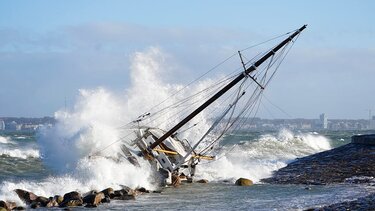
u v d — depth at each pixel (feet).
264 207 138.92
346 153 251.39
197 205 143.54
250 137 435.53
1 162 213.46
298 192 166.91
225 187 181.68
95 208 137.80
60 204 140.77
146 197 157.48
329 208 127.54
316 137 398.62
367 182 185.88
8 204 134.82
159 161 186.60
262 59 181.68
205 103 185.68
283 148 336.90
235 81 183.21
